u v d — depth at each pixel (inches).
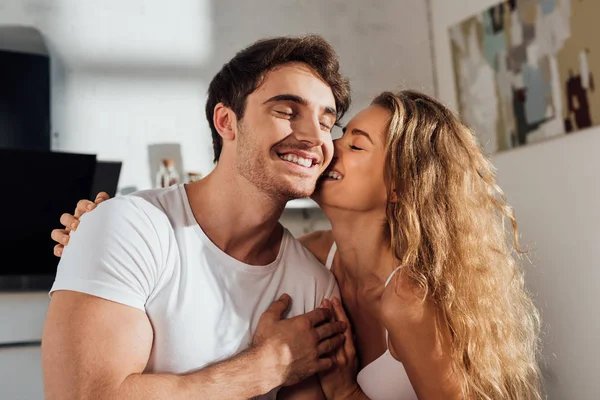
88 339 52.9
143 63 135.1
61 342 53.1
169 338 58.9
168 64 137.2
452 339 66.9
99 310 54.2
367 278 72.7
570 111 121.6
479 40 143.6
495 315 70.2
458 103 150.3
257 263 66.2
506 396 68.9
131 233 58.2
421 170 70.3
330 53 65.4
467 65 147.5
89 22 131.9
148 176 131.7
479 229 71.7
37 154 105.0
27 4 127.0
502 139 137.3
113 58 132.9
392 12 160.6
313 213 143.6
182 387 54.9
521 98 132.4
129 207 60.3
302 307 67.9
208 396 55.4
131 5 135.8
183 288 59.9
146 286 57.9
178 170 127.7
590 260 118.2
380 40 157.9
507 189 136.3
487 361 66.7
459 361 65.7
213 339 60.7
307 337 63.7
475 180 73.7
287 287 67.6
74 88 129.0
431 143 72.3
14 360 95.3
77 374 52.1
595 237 117.3
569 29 121.8
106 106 131.0
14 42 124.3
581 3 119.3
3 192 104.3
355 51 155.2
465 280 68.5
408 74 159.3
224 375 57.3
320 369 64.3
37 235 108.1
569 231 122.3
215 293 61.7
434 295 67.4
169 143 129.0
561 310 123.4
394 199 70.7
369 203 69.8
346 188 68.6
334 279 73.7
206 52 140.8
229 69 64.6
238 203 61.9
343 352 69.5
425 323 65.2
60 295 55.6
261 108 60.9
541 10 127.8
